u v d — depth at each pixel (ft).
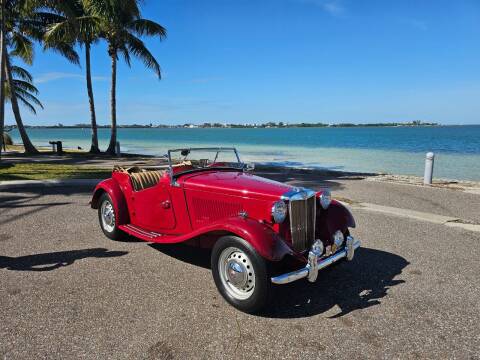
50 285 13.78
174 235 16.11
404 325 11.35
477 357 9.82
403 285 14.19
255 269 11.47
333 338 10.63
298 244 13.32
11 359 9.40
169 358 9.58
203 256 17.02
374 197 30.83
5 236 19.60
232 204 13.75
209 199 14.39
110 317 11.56
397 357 9.78
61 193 31.50
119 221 18.39
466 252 17.84
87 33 67.97
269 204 12.85
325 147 132.67
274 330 11.02
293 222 13.04
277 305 12.61
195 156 18.11
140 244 18.60
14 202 27.81
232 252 12.34
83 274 14.82
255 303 11.62
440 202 28.99
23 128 76.33
